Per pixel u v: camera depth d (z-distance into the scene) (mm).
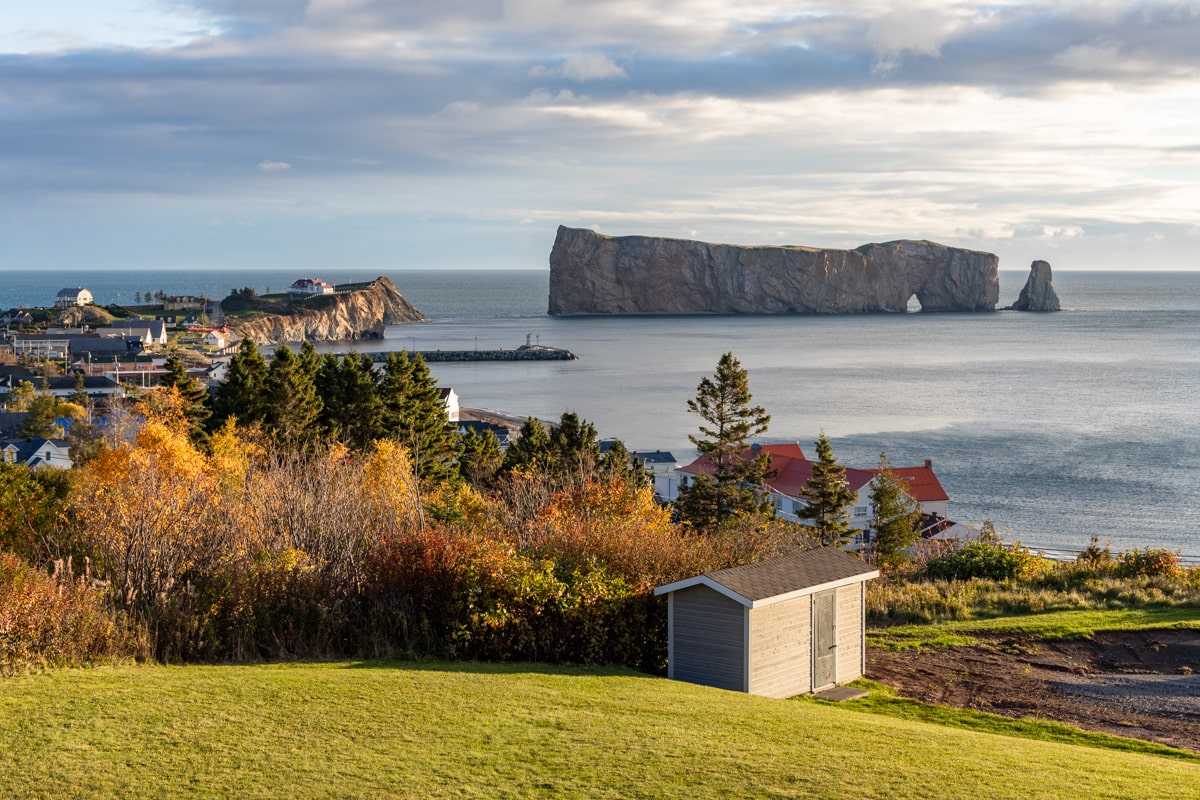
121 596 16391
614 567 19453
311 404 54250
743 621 16453
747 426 52594
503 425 115312
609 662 17797
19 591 14453
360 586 17797
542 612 17547
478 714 12562
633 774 10500
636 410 142625
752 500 52500
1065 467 95188
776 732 12672
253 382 54469
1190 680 18875
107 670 13836
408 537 18359
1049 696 17859
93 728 11055
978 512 76938
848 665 18688
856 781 10625
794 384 171375
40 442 76562
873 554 48281
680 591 17141
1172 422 124750
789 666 17266
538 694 14023
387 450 33562
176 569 17406
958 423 124750
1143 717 16625
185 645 15727
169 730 11164
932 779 10852
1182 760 14211
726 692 15727
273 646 16547
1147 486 86000
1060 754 12766
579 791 9945
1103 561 32812
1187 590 27062
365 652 16781
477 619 17016
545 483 35719
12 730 10844
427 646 17156
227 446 38812
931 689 18266
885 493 49938
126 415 54000
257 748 10734
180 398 52625
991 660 20375
